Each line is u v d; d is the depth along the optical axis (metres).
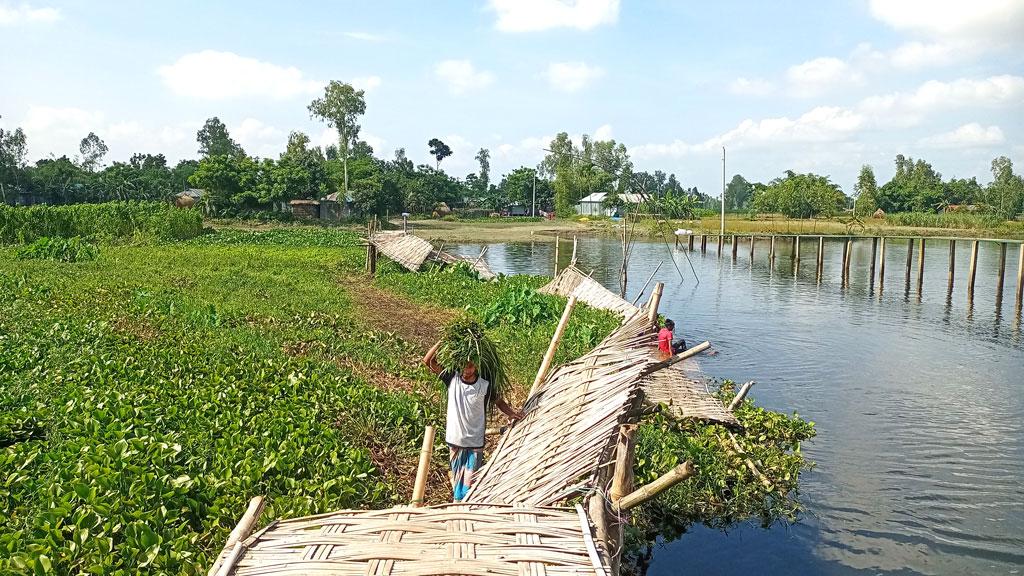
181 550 5.85
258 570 4.17
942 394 15.43
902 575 8.16
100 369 10.60
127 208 46.34
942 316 26.17
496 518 4.74
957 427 13.19
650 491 5.70
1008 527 9.35
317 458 8.05
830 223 80.25
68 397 9.12
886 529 9.25
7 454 7.21
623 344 7.39
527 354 15.30
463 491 7.20
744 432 11.83
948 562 8.52
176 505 6.55
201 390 9.95
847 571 8.25
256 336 14.70
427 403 11.26
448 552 4.29
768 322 24.73
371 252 29.89
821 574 8.17
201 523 6.54
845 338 21.83
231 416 8.97
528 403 7.53
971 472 11.09
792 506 9.84
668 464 9.68
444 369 7.47
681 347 14.59
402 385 12.59
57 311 16.06
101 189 95.81
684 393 12.31
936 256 53.84
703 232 69.75
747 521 9.39
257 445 8.15
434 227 86.00
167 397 9.55
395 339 16.19
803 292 33.00
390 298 23.84
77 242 32.81
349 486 7.49
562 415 6.64
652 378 12.04
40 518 5.84
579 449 5.86
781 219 85.50
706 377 16.31
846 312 27.03
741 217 93.62
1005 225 75.44
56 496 6.29
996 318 25.73
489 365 7.26
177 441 7.98
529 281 28.84
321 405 9.88
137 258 32.22
